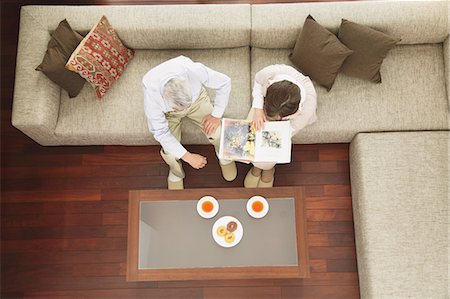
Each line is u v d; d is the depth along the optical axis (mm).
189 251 2523
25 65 2777
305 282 2924
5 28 3461
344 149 3188
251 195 2600
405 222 2637
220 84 2543
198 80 2467
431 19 2789
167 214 2580
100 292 2941
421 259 2564
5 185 3152
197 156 2703
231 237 2514
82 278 2973
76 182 3150
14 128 3275
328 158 3168
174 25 2828
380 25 2824
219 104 2654
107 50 2764
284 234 2539
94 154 3197
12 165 3191
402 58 2936
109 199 3117
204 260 2508
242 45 2984
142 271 2498
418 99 2854
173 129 2791
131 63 2957
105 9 2875
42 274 2988
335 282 2922
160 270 2498
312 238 3008
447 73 2850
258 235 2539
